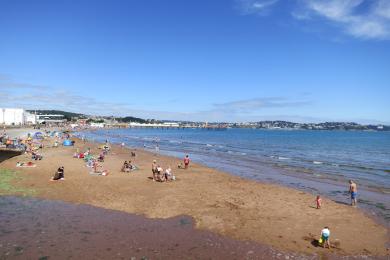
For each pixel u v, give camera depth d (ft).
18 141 221.05
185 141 418.92
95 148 238.68
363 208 84.84
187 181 111.96
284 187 109.60
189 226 64.59
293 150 291.99
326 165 182.39
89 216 68.74
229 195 91.86
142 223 65.41
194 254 51.31
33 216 67.41
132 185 101.40
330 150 298.56
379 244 58.54
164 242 55.72
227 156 222.89
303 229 65.16
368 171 161.07
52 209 73.05
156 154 213.87
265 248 54.90
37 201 79.51
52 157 168.86
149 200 83.20
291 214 75.25
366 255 53.57
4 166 130.11
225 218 70.23
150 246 53.72
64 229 60.08
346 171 159.53
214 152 253.85
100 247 52.39
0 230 58.49
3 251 49.62
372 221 72.59
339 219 72.90
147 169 135.13
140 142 371.76
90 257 48.62
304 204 85.05
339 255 53.21
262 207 80.23
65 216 68.08
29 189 91.45
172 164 157.28
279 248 55.11
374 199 96.63
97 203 79.25
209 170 140.46
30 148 195.83
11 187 92.79
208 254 51.57
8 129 444.14
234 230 63.05
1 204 75.87
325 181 127.65
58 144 257.14
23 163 136.15
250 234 61.21
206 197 88.28
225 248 54.24
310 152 273.33
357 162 204.74
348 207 84.53
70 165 139.23
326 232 56.18
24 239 54.54
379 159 225.15
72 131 648.79
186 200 84.17
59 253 49.55
